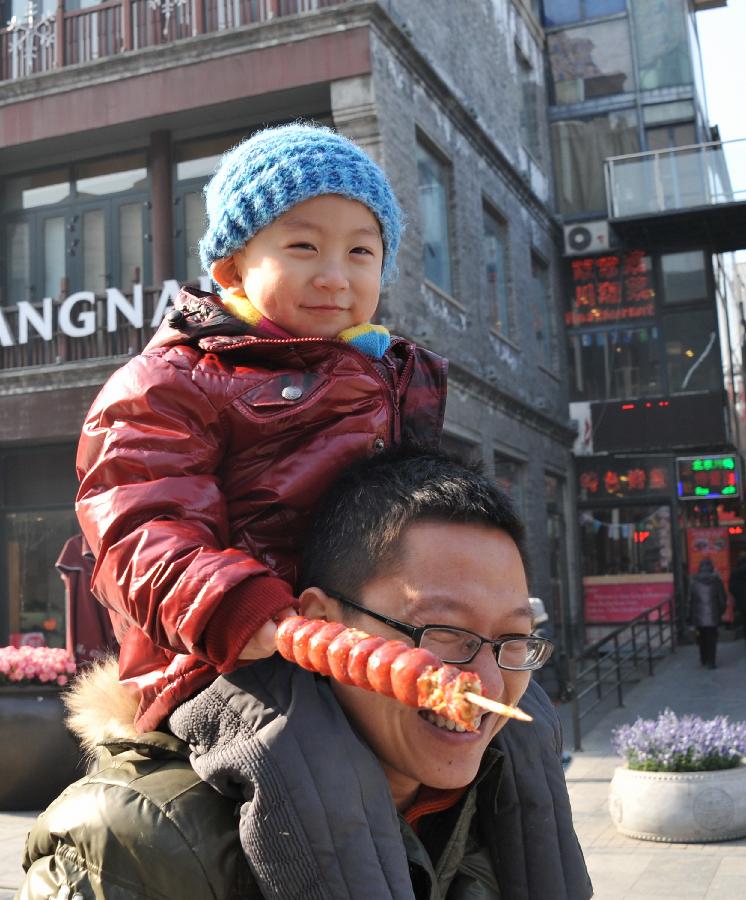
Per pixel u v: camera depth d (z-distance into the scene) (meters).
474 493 1.30
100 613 8.92
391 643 1.00
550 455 18.06
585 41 20.17
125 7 12.31
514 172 16.75
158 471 1.40
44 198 13.52
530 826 1.53
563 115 20.06
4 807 7.46
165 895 1.19
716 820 6.24
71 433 11.88
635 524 19.30
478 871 1.51
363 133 11.30
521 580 1.32
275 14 11.70
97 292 13.13
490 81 16.33
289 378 1.51
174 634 1.24
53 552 12.68
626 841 6.37
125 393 1.46
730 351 22.84
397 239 1.66
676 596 18.91
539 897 1.51
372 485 1.34
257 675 1.28
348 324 1.59
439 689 0.93
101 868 1.21
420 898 1.33
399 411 1.70
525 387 16.69
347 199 1.52
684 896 5.15
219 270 1.63
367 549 1.28
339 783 1.20
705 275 19.36
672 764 6.47
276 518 1.46
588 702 12.33
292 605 1.21
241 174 1.53
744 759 6.97
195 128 12.72
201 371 1.47
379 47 11.55
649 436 18.98
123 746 1.39
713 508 20.48
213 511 1.39
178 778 1.28
